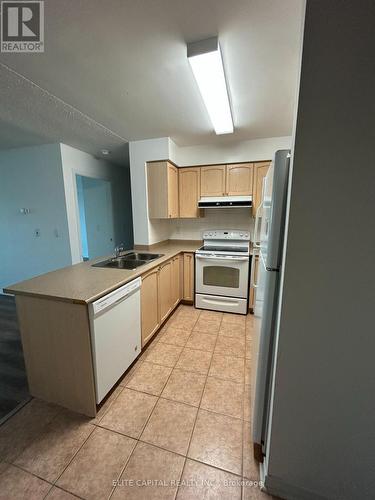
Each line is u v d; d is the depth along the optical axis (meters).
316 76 0.68
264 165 2.85
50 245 3.24
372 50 0.63
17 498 1.04
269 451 1.00
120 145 3.08
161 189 2.90
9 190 3.29
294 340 0.87
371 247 0.74
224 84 1.58
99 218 4.21
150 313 2.19
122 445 1.28
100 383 1.47
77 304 1.32
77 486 1.09
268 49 1.33
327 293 0.80
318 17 0.64
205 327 2.62
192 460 1.20
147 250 3.06
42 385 1.56
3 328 2.62
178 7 1.06
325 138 0.71
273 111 2.13
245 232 3.10
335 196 0.74
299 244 0.80
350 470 0.91
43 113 2.11
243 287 2.87
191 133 2.66
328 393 0.87
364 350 0.81
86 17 1.10
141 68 1.50
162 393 1.66
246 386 1.72
